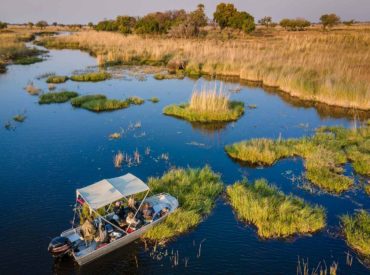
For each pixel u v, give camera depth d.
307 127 29.47
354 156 22.38
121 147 24.41
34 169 20.80
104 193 14.62
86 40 83.12
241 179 19.97
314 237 14.91
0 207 16.78
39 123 29.17
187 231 15.27
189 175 19.52
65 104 34.97
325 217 16.23
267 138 26.33
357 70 40.72
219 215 16.38
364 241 14.25
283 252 14.02
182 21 87.19
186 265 13.34
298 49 58.78
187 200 16.92
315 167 20.81
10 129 27.64
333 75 39.56
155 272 13.00
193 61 54.16
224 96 33.66
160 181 18.70
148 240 14.65
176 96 38.41
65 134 26.75
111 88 41.62
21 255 13.65
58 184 19.08
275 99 38.44
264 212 15.66
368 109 34.22
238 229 15.40
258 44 65.75
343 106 35.16
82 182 19.30
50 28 158.50
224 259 13.64
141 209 15.64
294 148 23.83
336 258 13.73
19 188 18.58
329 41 68.75
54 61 61.12
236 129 28.70
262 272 12.99
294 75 42.53
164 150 24.05
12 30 125.00
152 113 32.44
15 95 37.72
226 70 50.91
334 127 28.34
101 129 28.00
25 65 56.41
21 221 15.72
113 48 66.94
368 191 18.62
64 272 12.95
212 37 83.94
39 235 14.80
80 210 16.50
